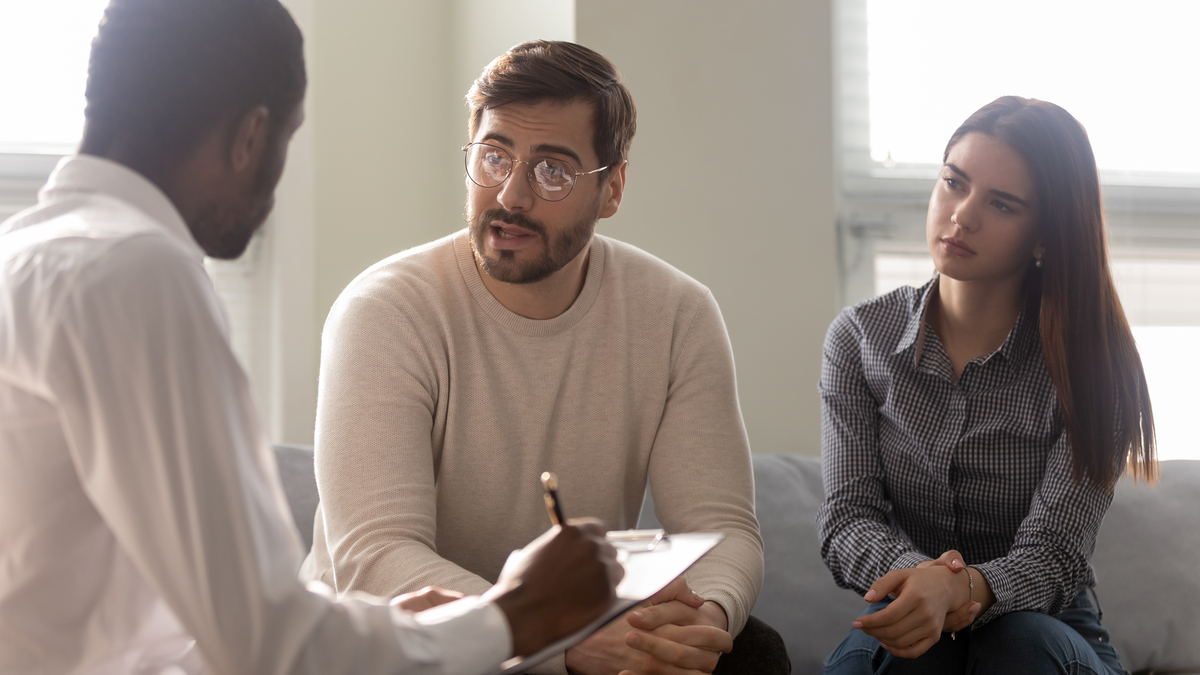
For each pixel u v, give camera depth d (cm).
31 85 228
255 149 88
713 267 228
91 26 231
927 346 165
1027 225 156
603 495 158
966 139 159
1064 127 155
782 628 190
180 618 76
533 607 89
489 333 153
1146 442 159
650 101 223
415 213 242
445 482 151
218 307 82
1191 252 269
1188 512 208
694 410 161
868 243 253
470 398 151
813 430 234
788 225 232
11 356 77
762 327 231
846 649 154
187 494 75
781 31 231
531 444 153
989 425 160
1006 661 136
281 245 228
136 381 75
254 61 85
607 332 159
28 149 227
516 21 226
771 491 204
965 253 157
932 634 132
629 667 127
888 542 151
